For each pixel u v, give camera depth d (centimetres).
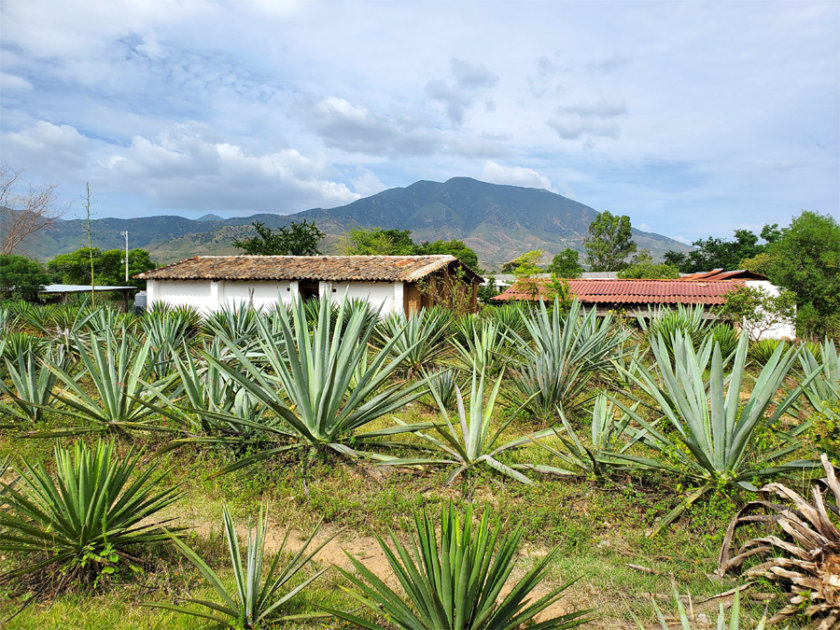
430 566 297
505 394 881
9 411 771
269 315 1399
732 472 509
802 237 2558
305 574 436
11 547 379
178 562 440
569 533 494
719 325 1394
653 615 385
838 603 345
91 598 391
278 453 644
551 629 316
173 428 685
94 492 405
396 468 639
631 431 649
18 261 2956
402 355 708
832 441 509
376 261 2353
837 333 1962
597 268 7675
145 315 1602
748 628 367
